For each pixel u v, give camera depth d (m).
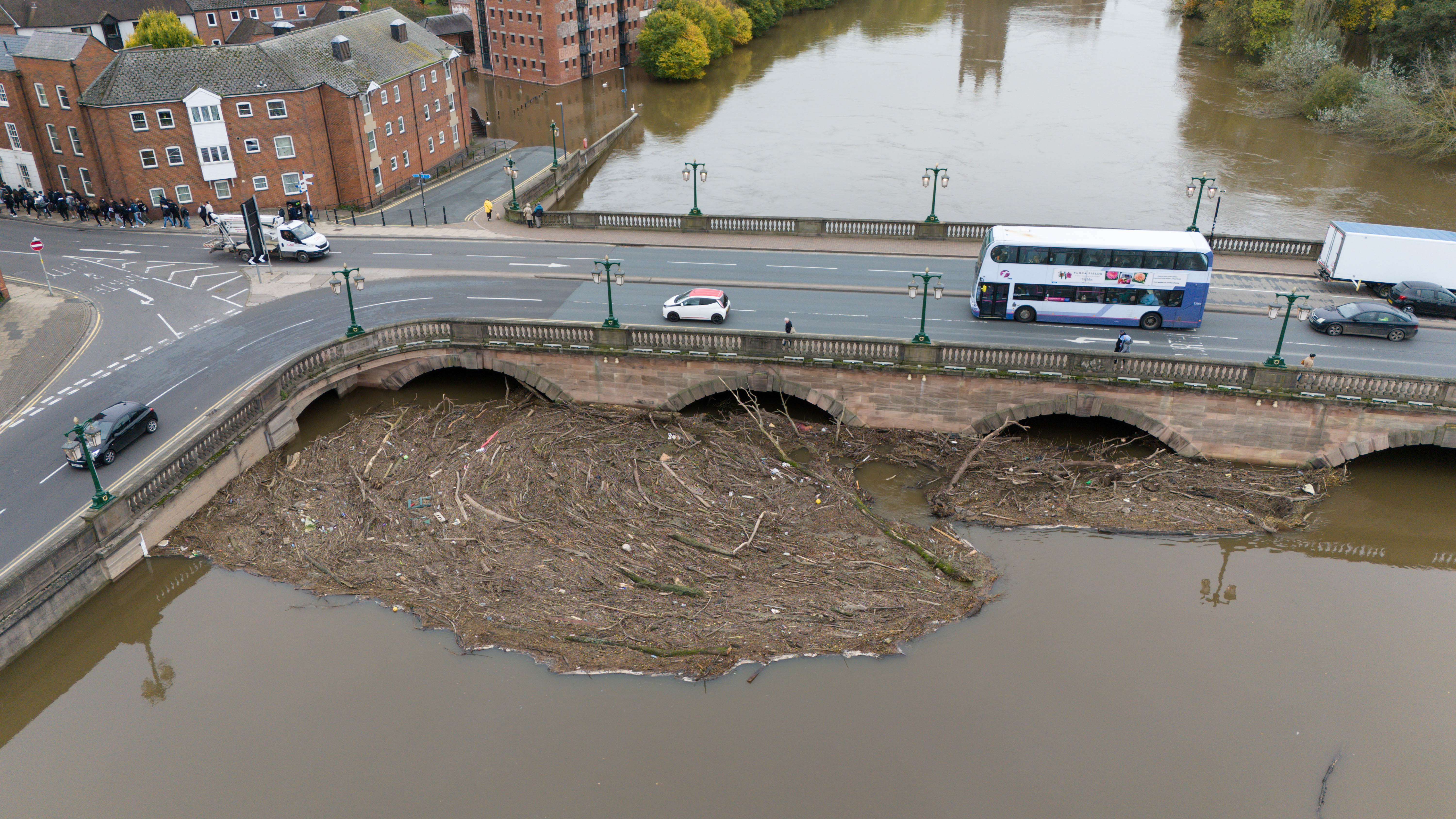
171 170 73.19
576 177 92.75
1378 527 42.12
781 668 33.41
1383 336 50.88
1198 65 141.50
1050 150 103.12
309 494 42.50
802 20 183.25
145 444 43.06
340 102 75.75
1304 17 117.88
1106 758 30.28
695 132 112.62
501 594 36.50
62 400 46.62
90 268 63.69
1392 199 86.69
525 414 49.28
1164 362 44.72
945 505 42.66
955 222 67.19
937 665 33.78
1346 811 28.62
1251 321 53.41
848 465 46.12
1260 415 44.78
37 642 34.41
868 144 106.06
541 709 31.88
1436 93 97.75
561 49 133.25
